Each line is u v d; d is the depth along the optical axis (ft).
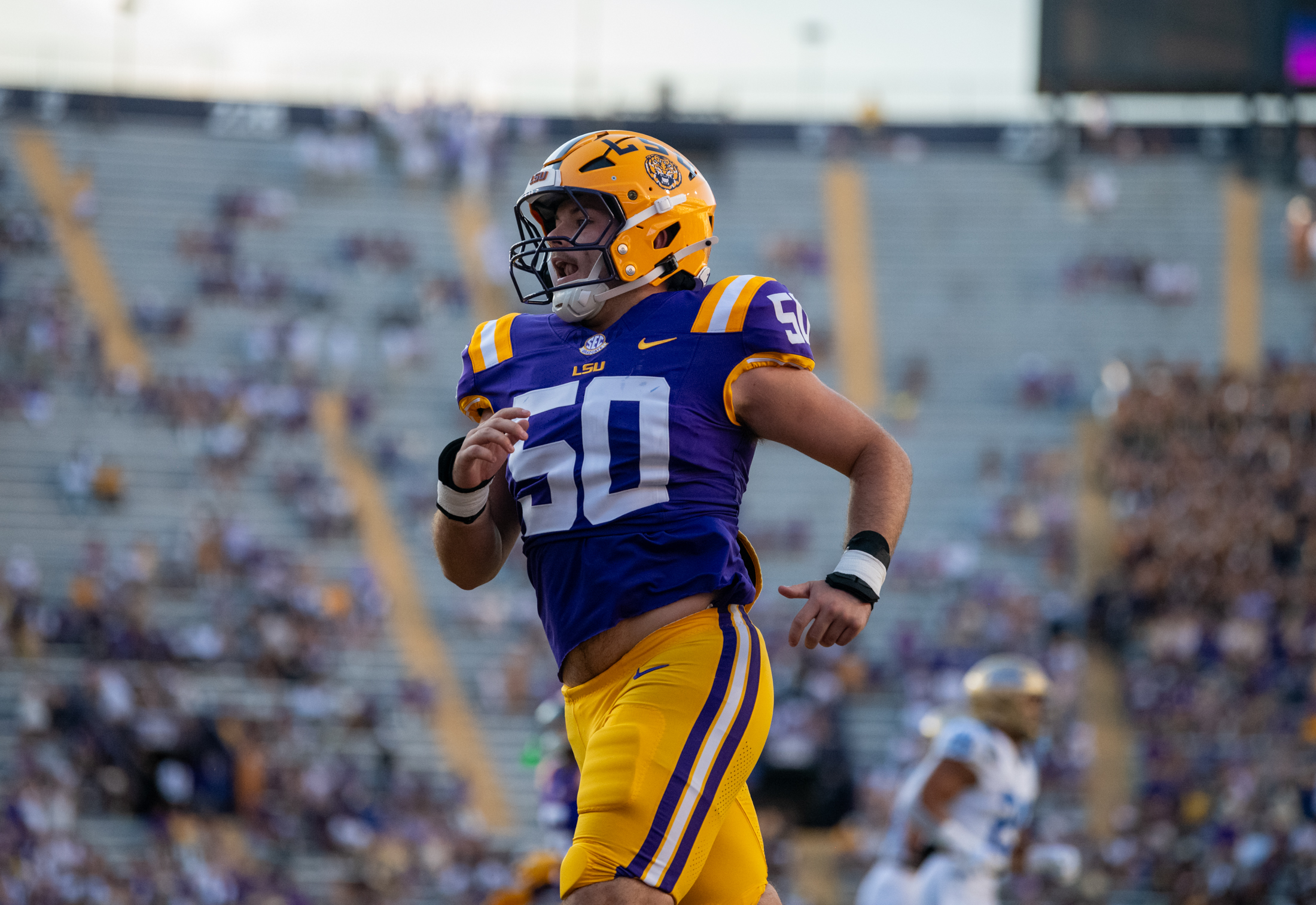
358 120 370.32
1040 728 76.48
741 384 32.68
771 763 199.93
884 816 195.11
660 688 31.45
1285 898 173.99
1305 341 325.42
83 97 366.63
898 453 32.94
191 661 220.43
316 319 316.60
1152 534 250.16
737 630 32.60
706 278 36.24
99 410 278.26
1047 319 333.01
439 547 35.94
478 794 212.64
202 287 320.70
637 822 30.35
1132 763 213.66
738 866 32.94
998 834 74.38
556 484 32.86
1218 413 282.56
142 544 245.24
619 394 32.63
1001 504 271.08
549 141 377.30
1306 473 265.13
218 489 266.36
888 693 225.35
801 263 348.38
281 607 234.38
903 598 249.55
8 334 292.61
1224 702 218.59
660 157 35.04
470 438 32.71
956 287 343.05
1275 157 365.81
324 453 279.90
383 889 183.32
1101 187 363.56
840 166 374.84
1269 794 193.16
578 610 32.53
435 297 324.80
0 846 165.37
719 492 32.81
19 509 255.09
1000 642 233.14
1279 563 248.32
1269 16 360.89
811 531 269.44
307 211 348.59
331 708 215.72
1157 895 183.83
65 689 201.26
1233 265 346.74
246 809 192.95
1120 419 285.43
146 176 352.69
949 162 375.04
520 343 35.27
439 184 361.51
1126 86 360.89
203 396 284.41
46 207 338.95
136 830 186.19
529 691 229.04
